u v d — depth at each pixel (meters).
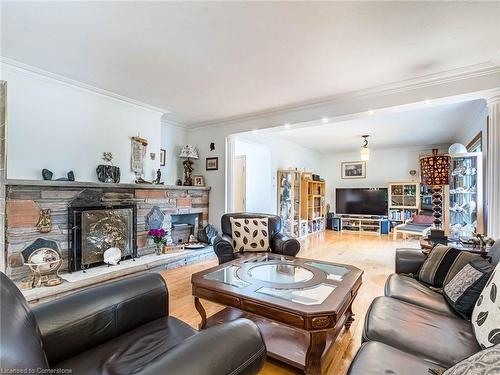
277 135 5.62
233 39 2.10
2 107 2.38
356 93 3.15
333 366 1.67
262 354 0.94
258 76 2.76
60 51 2.30
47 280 2.52
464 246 2.46
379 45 2.15
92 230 3.02
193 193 4.43
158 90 3.17
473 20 1.83
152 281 1.44
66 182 2.75
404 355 1.07
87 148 3.15
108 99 3.35
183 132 4.88
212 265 3.84
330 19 1.84
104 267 3.04
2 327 0.60
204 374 0.75
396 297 1.68
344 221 7.47
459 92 2.63
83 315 1.15
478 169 3.43
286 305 1.51
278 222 3.54
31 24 1.91
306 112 3.68
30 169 2.70
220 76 2.77
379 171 7.31
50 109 2.84
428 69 2.56
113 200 3.26
